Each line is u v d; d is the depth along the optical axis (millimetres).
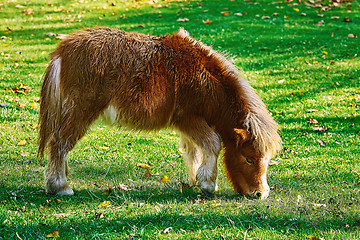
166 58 8047
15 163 9242
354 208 7660
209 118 8352
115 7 26312
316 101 14562
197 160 8828
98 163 9781
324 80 16422
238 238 6387
